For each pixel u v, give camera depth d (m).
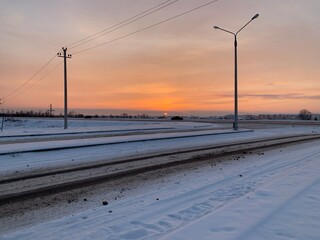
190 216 5.61
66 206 6.69
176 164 12.24
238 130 35.44
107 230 4.98
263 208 5.49
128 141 20.86
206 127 47.31
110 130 37.03
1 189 8.22
